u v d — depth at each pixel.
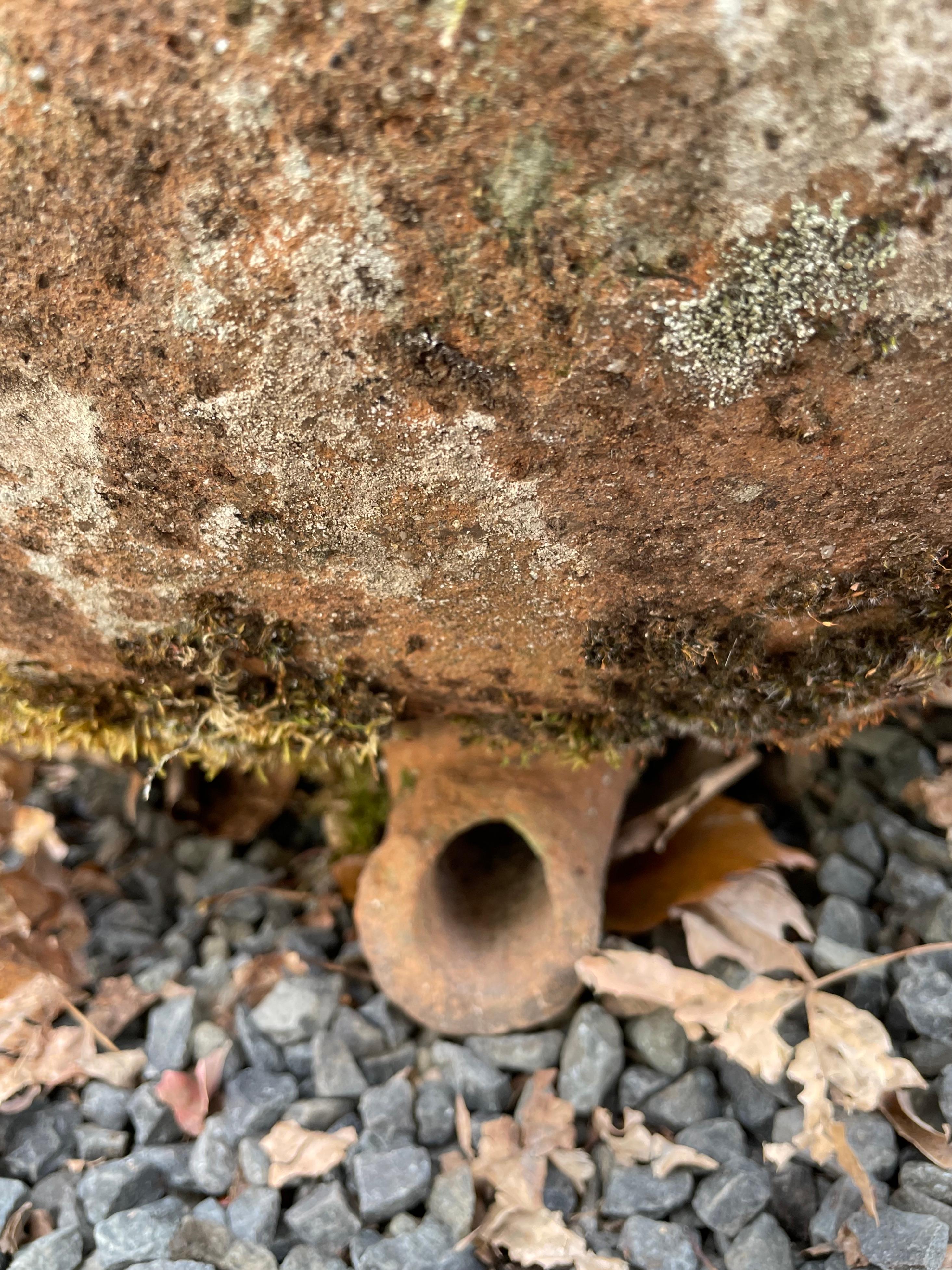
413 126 0.15
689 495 0.18
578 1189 0.24
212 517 0.19
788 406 0.17
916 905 0.29
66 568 0.21
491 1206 0.24
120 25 0.15
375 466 0.18
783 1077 0.25
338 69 0.15
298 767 0.31
